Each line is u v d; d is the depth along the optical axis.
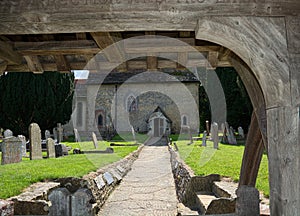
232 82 17.52
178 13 1.76
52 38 2.96
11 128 18.89
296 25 1.73
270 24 1.73
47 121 19.58
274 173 1.72
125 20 1.79
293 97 1.68
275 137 1.71
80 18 1.79
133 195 5.18
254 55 1.72
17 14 1.78
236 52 1.85
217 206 3.34
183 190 4.67
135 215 4.08
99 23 1.82
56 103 19.77
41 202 3.17
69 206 2.62
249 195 2.69
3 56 2.81
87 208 2.64
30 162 6.79
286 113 1.67
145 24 1.83
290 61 1.70
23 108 18.86
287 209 1.63
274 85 1.70
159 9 1.76
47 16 1.79
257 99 2.43
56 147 9.27
